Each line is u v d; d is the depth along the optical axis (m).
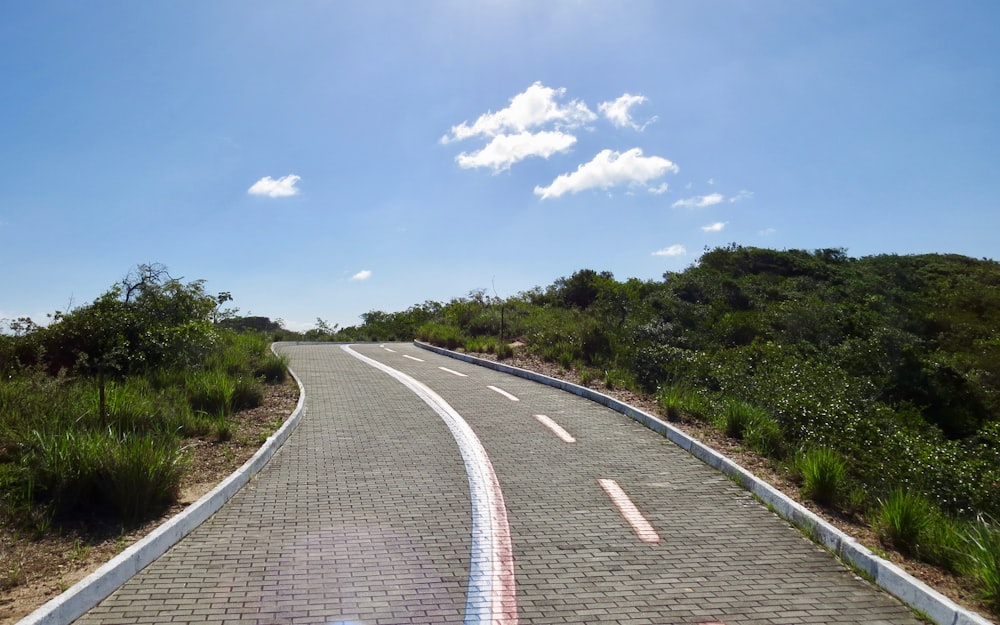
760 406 11.57
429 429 10.16
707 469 8.16
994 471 9.32
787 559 5.46
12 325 12.16
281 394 12.90
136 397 9.26
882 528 5.91
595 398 13.06
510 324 26.66
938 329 29.67
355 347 26.92
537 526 6.06
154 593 4.54
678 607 4.54
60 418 7.75
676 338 21.08
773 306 28.58
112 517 5.80
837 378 16.09
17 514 5.61
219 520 6.03
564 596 4.65
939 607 4.43
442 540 5.64
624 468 8.13
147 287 14.09
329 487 7.10
